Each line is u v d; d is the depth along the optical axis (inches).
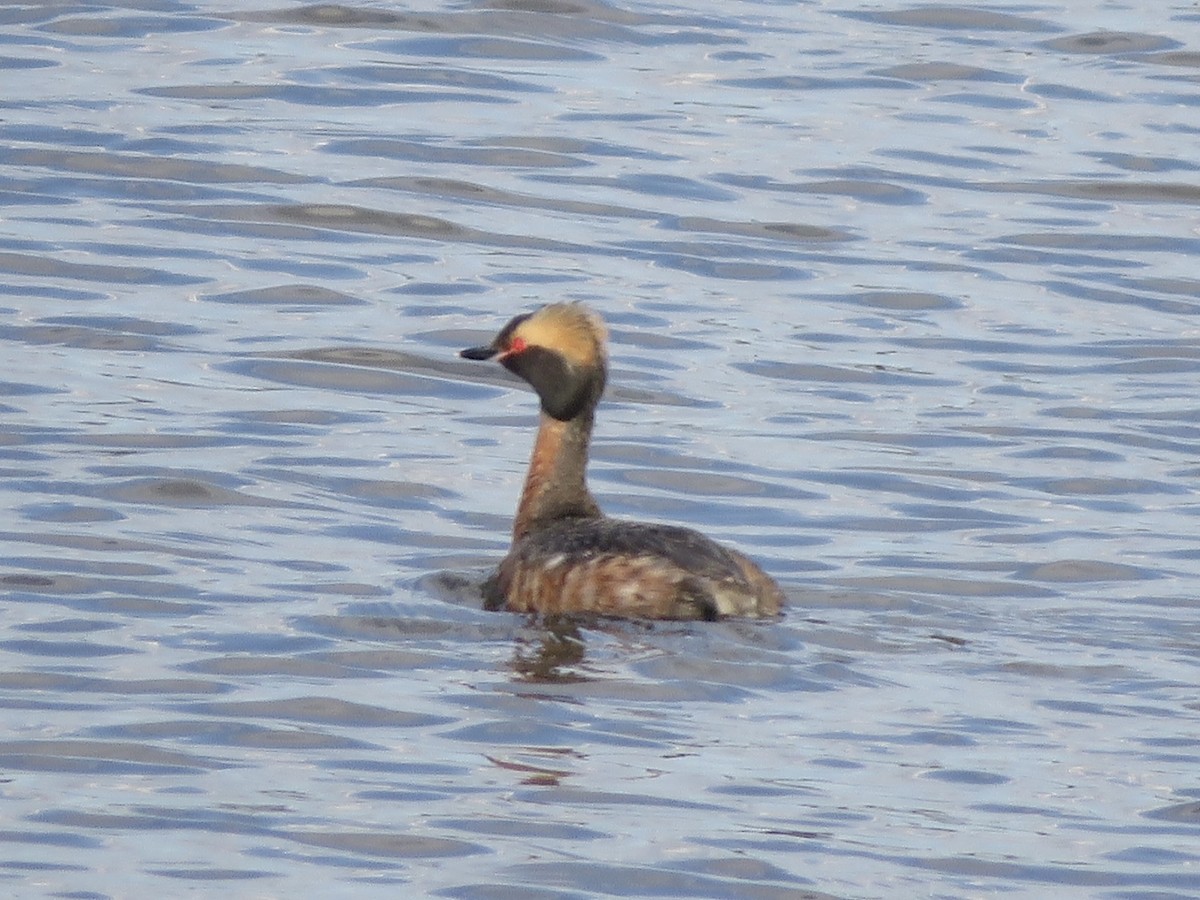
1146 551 714.2
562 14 1310.3
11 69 1190.3
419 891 470.3
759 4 1370.6
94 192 1048.2
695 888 474.9
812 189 1091.9
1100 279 1003.9
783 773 530.3
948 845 496.1
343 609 634.8
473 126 1151.0
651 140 1141.7
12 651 596.7
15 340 882.1
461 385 866.8
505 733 550.9
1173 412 856.3
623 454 800.3
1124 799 522.3
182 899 462.6
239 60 1221.7
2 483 737.0
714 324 937.5
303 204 1045.2
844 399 863.1
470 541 710.5
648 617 622.2
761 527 738.2
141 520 710.5
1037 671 597.9
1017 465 799.1
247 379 857.5
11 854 480.7
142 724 550.6
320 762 532.4
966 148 1149.7
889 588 673.0
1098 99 1223.5
